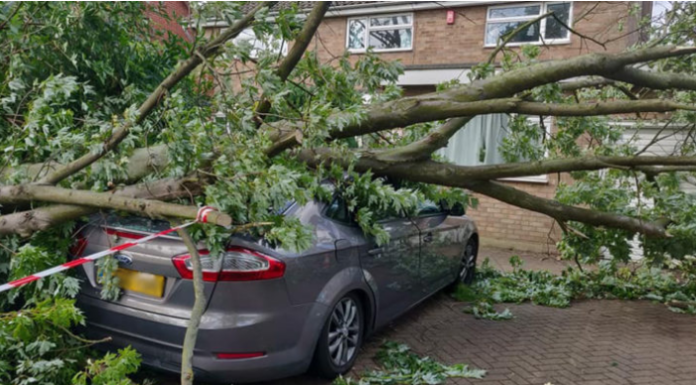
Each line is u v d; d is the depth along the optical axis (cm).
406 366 392
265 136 293
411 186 460
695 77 373
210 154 287
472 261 643
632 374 407
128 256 317
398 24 1155
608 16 950
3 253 325
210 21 291
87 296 331
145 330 307
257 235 312
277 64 345
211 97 351
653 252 535
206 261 298
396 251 434
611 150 561
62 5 348
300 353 326
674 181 557
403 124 378
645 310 595
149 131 309
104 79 375
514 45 1052
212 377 300
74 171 291
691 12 527
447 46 1112
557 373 402
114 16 383
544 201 460
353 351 380
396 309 446
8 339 263
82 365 306
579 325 528
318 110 300
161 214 249
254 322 301
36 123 283
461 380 381
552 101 450
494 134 998
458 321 521
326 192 349
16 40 326
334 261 356
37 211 299
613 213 475
